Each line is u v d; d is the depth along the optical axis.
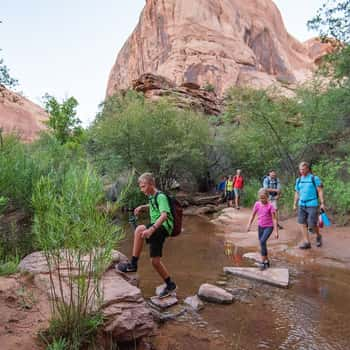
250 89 14.60
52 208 2.45
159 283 4.97
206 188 24.30
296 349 3.05
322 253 6.72
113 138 17.28
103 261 2.59
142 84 32.00
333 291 4.65
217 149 22.45
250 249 7.52
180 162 19.69
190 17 66.00
